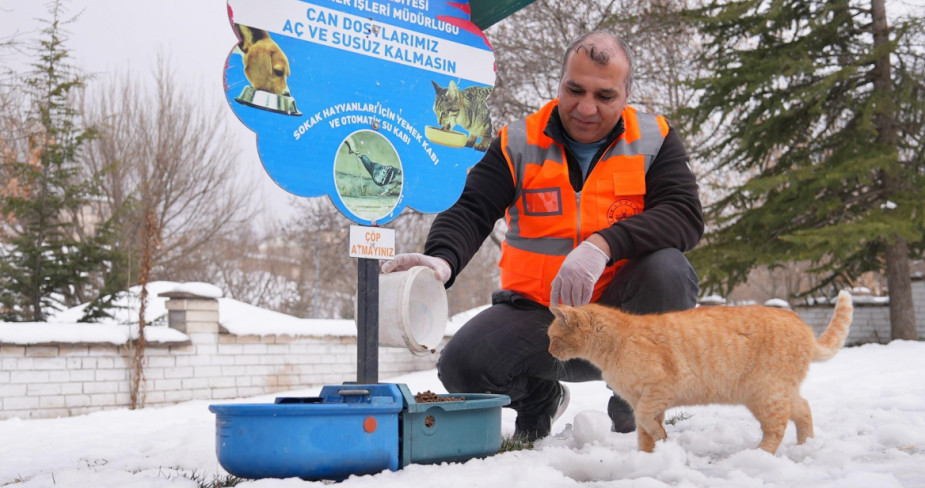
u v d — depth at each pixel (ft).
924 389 17.57
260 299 106.32
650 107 62.23
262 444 8.27
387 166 10.59
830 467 8.61
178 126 84.84
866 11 53.52
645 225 10.85
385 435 8.68
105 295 55.62
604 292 11.89
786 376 9.70
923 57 52.42
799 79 54.80
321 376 45.78
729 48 57.36
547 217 11.94
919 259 58.39
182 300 41.22
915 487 7.29
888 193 53.31
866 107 50.75
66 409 36.35
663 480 8.19
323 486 7.86
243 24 9.34
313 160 9.86
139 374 38.06
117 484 8.93
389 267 10.44
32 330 35.94
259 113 9.44
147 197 75.61
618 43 11.34
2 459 14.53
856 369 29.50
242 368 42.83
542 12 59.57
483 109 11.80
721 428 11.03
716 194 71.10
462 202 12.05
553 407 12.96
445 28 11.42
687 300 11.26
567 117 11.56
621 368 9.66
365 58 10.46
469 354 11.64
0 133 67.31
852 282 61.67
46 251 59.47
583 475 8.85
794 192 53.31
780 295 104.99
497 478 8.02
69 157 61.93
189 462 11.87
